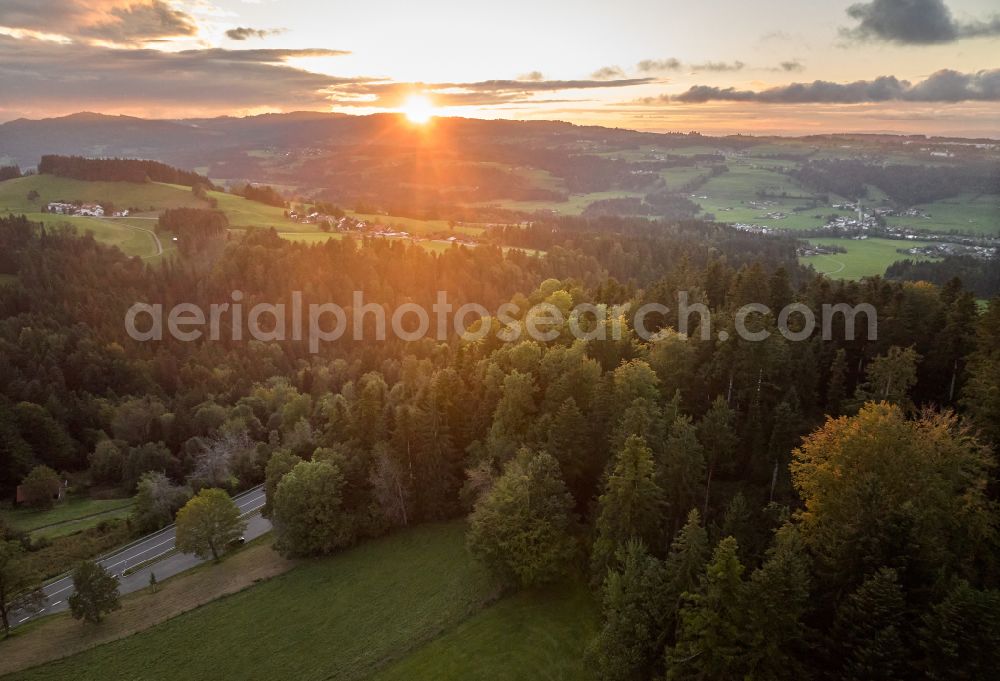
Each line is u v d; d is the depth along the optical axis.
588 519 64.81
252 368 187.00
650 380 68.19
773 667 38.66
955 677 33.69
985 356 62.81
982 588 41.56
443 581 64.38
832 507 44.81
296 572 70.56
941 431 46.81
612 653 45.53
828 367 77.12
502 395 81.88
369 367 184.88
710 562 45.22
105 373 172.12
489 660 52.62
